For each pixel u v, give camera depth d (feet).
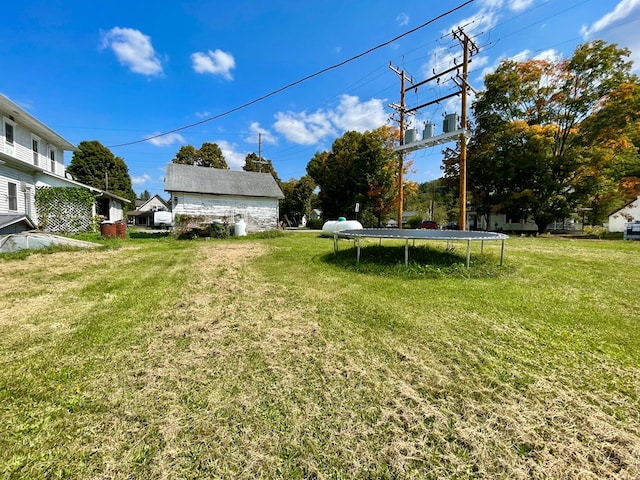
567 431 4.40
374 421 4.66
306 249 26.16
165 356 6.79
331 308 10.12
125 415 4.79
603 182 46.47
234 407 4.98
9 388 5.48
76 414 4.81
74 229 38.55
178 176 46.16
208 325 8.70
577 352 6.81
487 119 54.49
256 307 10.36
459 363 6.40
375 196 69.87
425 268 15.56
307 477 3.71
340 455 4.03
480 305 10.15
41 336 7.88
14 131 35.45
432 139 33.83
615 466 3.81
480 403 5.06
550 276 14.44
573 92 47.52
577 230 62.54
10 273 16.03
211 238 39.37
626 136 43.75
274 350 7.07
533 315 9.16
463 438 4.30
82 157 91.97
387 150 67.31
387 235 17.04
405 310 9.74
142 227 90.99
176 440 4.27
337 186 80.43
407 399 5.19
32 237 24.57
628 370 6.02
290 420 4.67
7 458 3.96
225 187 47.85
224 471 3.79
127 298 11.45
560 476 3.68
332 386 5.59
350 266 17.04
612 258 20.07
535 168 50.57
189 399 5.19
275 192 52.11
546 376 5.84
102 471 3.77
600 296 11.11
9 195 30.55
